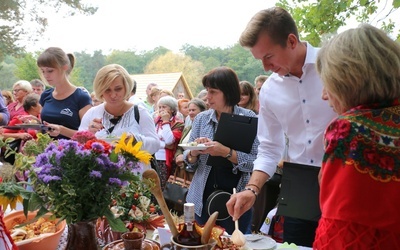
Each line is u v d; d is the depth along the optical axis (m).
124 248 1.33
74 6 9.46
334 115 1.88
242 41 1.83
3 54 9.03
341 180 0.96
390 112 0.99
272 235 2.48
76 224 1.21
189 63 17.81
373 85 0.99
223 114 2.46
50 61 3.11
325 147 1.03
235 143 2.41
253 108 4.07
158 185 1.42
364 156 0.95
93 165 1.17
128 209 1.60
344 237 0.94
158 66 19.50
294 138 2.05
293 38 1.78
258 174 2.03
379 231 0.93
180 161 3.51
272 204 3.04
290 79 1.97
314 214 1.84
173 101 4.50
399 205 0.92
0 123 3.28
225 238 1.54
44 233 1.44
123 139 1.29
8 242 1.25
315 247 1.02
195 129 2.77
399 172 0.94
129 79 2.65
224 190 2.47
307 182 1.87
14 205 1.18
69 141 1.21
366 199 0.93
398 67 0.99
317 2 3.35
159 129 4.38
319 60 1.14
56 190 1.16
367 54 1.00
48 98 3.34
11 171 1.24
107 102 2.62
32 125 2.92
